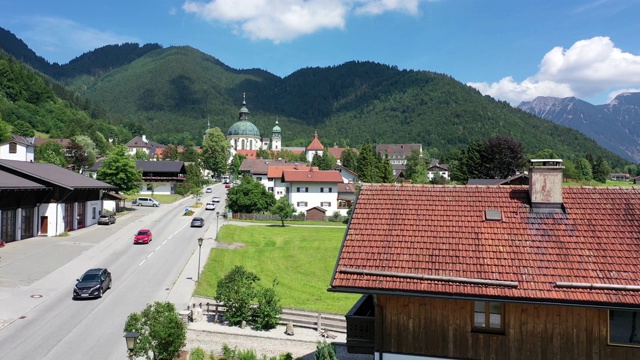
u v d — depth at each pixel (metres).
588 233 17.27
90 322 27.88
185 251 51.28
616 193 18.86
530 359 16.03
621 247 16.58
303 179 97.31
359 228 18.61
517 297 15.27
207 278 40.34
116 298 32.88
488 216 18.39
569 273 15.84
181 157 183.12
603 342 15.66
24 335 25.62
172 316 21.77
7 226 51.06
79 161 122.00
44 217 56.50
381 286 16.22
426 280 16.27
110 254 47.81
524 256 16.66
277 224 82.25
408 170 153.38
